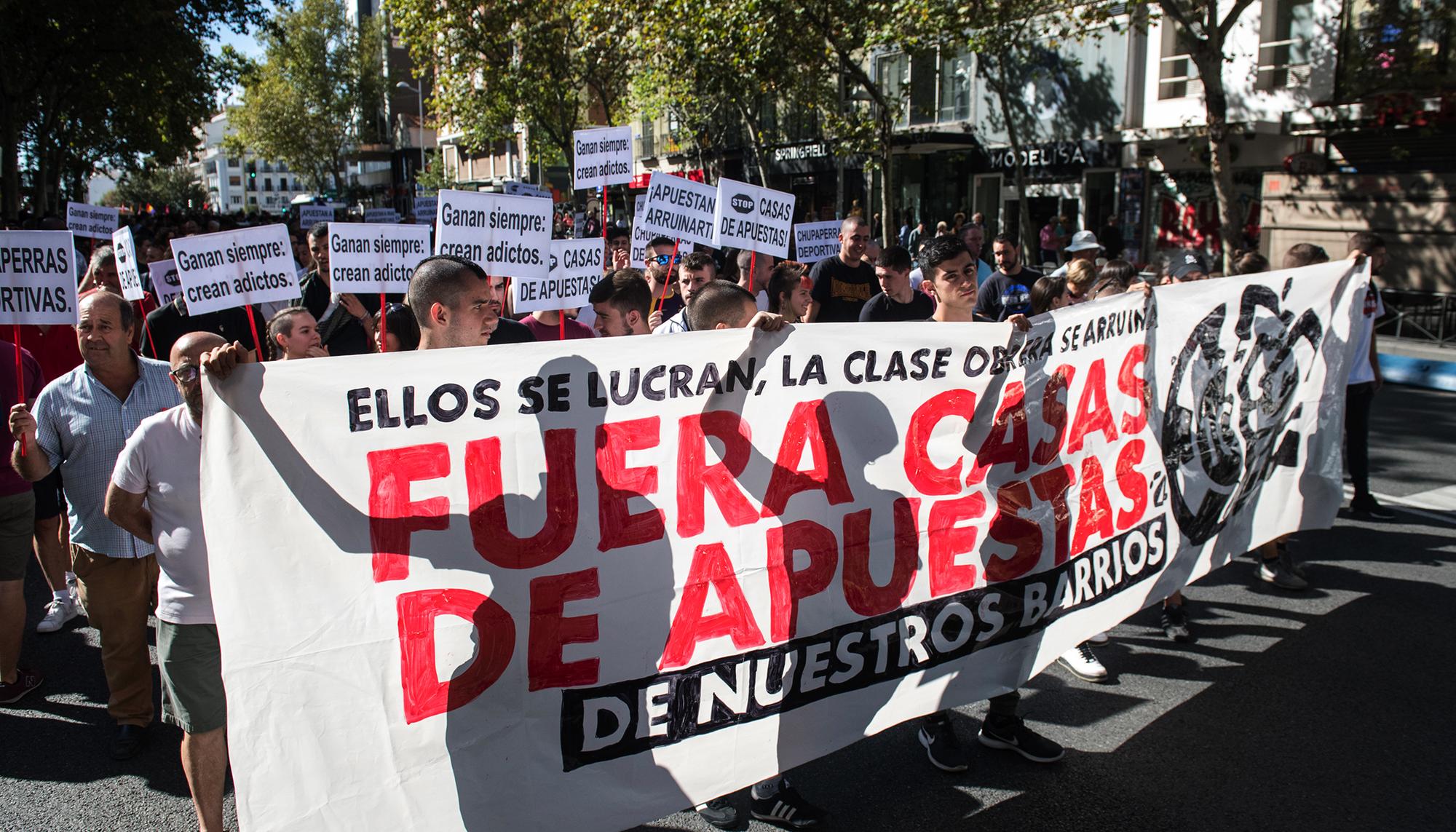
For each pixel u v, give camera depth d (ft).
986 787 11.91
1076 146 76.23
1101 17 57.93
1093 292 18.76
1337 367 16.78
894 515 11.29
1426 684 14.24
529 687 9.18
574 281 17.37
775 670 10.52
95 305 12.32
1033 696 14.23
